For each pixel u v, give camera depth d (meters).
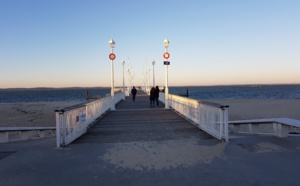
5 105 48.84
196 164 5.81
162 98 26.17
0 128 10.48
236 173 5.20
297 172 5.19
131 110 17.88
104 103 15.81
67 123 7.91
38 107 43.06
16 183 4.88
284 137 8.32
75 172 5.43
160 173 5.29
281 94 98.81
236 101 48.12
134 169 5.55
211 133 8.91
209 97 84.56
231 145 7.40
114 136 9.06
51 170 5.57
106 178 5.07
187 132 9.61
